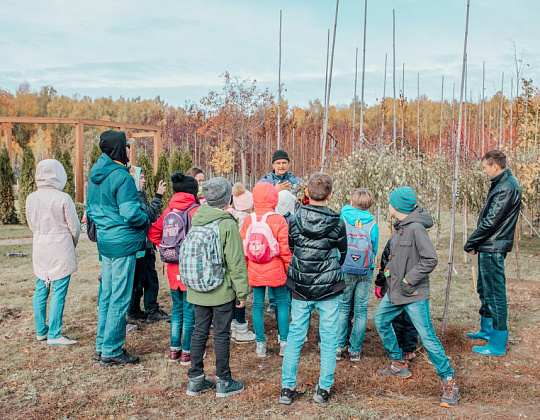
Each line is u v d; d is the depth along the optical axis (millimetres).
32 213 4422
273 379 3799
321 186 3314
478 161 9406
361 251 3984
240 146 25938
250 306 6012
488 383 3717
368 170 7195
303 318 3385
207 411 3252
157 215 4445
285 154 5680
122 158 4164
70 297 6285
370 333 5008
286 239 4137
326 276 3299
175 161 17969
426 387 3646
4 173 15648
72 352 4355
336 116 56625
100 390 3574
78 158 14984
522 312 5621
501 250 4266
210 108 26531
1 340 4668
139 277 5246
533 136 11695
